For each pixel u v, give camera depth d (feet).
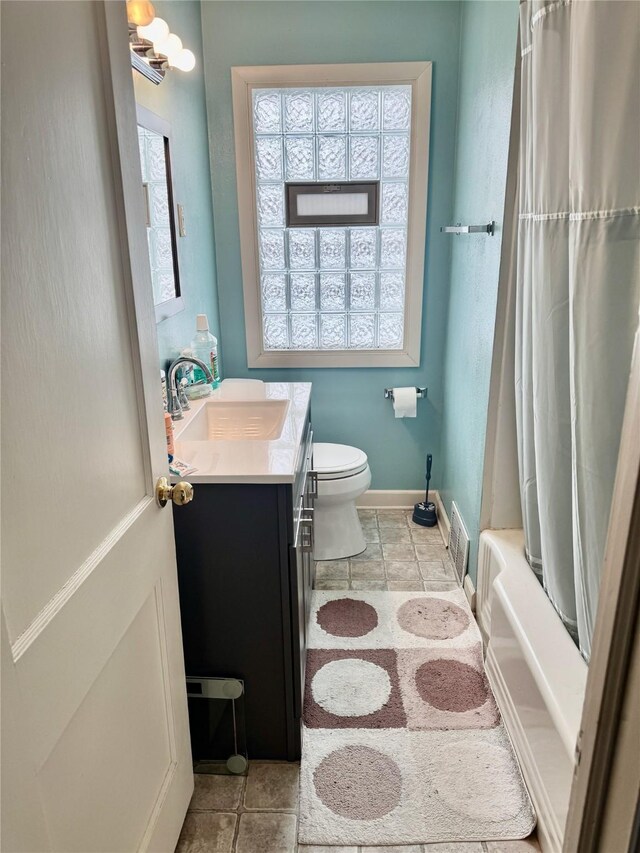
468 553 7.73
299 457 5.66
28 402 2.45
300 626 5.41
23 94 2.38
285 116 8.72
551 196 4.66
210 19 8.31
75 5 2.79
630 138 3.79
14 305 2.34
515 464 6.72
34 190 2.47
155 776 4.09
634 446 2.52
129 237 3.37
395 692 6.19
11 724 2.21
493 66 6.49
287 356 9.71
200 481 4.75
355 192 9.00
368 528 9.85
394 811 4.96
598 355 4.09
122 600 3.37
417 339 9.53
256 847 4.74
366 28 8.32
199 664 5.32
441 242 9.14
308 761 5.42
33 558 2.48
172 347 7.07
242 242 9.12
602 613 2.78
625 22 3.66
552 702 4.49
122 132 3.26
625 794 2.73
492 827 4.83
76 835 2.90
